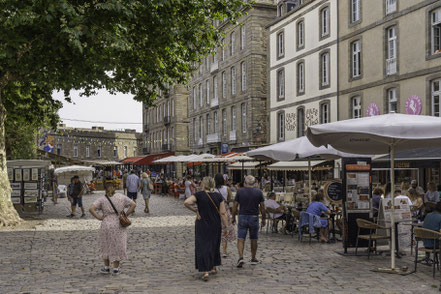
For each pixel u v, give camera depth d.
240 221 9.29
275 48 37.50
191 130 56.28
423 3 23.11
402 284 7.73
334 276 8.31
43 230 14.87
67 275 8.43
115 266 8.51
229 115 45.75
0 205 15.94
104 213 8.52
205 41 17.06
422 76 23.28
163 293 7.10
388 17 25.42
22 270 8.86
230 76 45.56
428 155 18.58
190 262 9.65
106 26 13.91
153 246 11.70
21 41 13.09
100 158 76.31
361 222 10.05
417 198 14.20
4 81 15.89
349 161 10.87
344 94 29.17
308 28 32.97
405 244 10.55
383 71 25.83
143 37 16.17
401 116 8.58
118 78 17.41
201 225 8.11
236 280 7.98
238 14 17.25
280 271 8.75
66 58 14.30
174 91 61.47
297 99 34.38
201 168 48.78
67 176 39.34
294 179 31.72
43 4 12.76
